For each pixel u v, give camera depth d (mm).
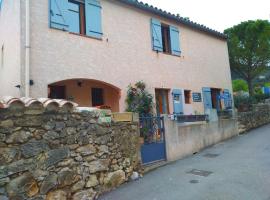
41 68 7582
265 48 18922
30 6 7641
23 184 4141
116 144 6184
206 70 14008
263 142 10180
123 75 9812
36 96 7344
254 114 14781
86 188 5219
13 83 7938
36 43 7598
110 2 9906
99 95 10641
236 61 20188
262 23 19125
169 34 12336
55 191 4625
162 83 11305
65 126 5004
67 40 8344
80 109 5504
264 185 5484
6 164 3967
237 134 12453
